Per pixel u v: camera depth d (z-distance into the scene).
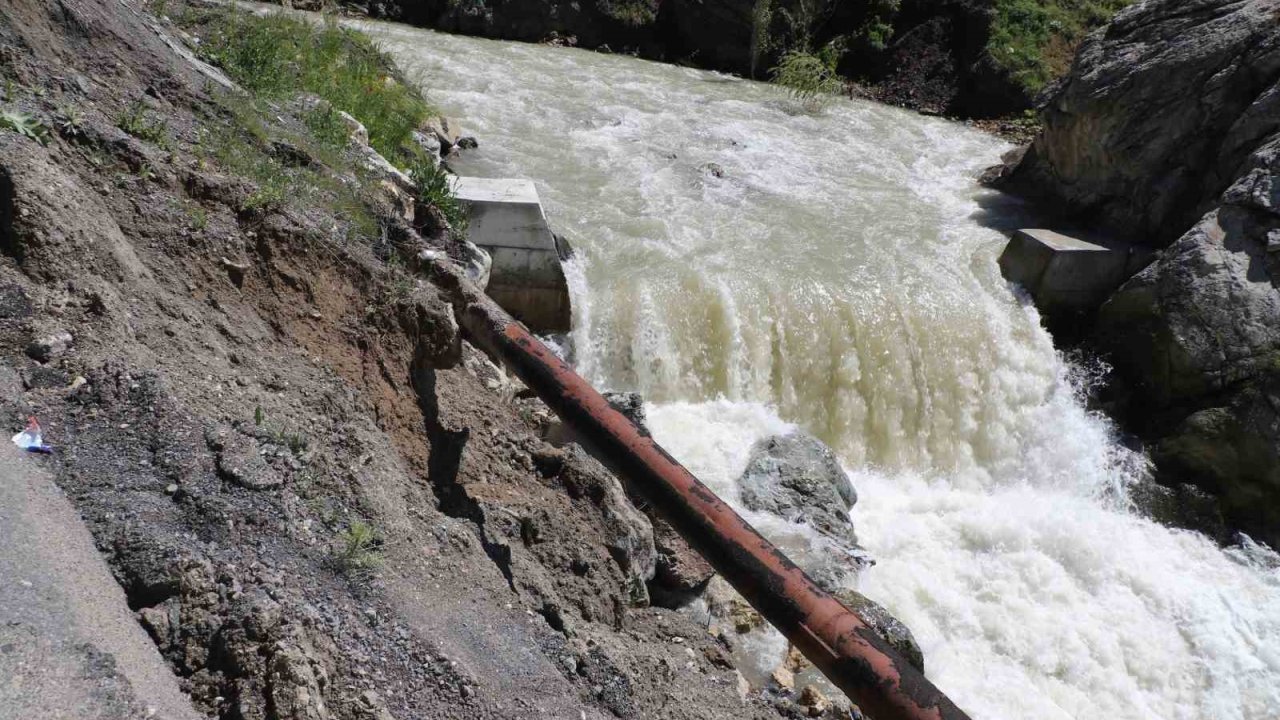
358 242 6.11
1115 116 13.93
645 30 22.75
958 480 11.59
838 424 11.39
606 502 5.99
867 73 22.27
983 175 16.61
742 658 6.19
